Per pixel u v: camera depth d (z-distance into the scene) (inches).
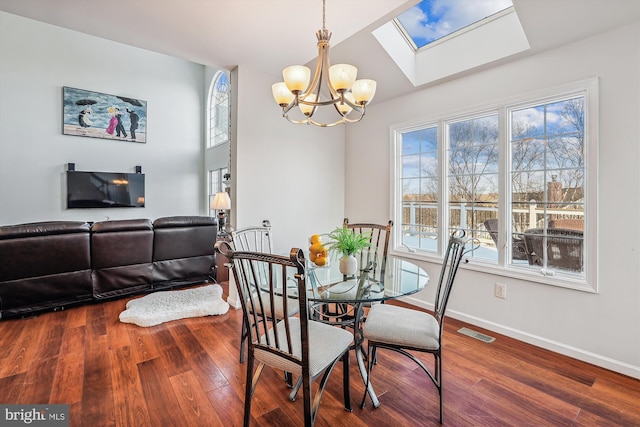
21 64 248.5
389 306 84.6
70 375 79.8
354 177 157.6
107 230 133.5
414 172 135.3
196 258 160.1
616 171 81.5
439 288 77.7
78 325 110.8
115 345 96.2
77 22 92.8
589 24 81.7
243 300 58.7
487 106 108.0
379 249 146.7
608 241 83.2
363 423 64.3
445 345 97.7
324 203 152.9
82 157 272.1
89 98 273.4
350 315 99.5
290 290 73.7
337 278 81.0
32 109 252.5
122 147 290.2
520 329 100.7
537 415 66.7
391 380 79.4
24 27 249.4
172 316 115.6
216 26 95.3
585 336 87.5
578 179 90.1
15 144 247.3
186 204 324.8
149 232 144.3
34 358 88.0
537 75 95.7
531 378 79.9
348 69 66.4
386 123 142.8
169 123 314.2
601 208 84.1
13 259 113.2
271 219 135.0
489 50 103.6
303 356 52.7
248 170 128.0
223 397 72.1
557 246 94.5
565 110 92.6
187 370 82.7
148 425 63.0
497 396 72.9
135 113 294.7
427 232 130.5
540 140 98.0
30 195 252.8
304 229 145.7
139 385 75.9
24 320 114.9
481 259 112.6
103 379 78.3
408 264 97.0
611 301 82.9
